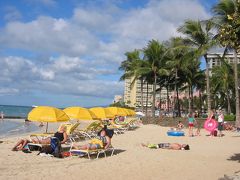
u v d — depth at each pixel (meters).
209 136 23.58
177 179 9.39
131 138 21.52
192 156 13.80
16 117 60.62
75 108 19.50
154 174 10.11
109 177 9.65
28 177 9.36
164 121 37.91
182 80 50.38
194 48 35.28
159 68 45.75
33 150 14.62
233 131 28.72
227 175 9.01
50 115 15.26
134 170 10.70
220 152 15.14
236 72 31.62
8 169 10.64
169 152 14.91
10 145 16.89
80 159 12.84
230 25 10.14
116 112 29.22
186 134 25.28
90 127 21.56
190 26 35.12
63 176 9.63
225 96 72.12
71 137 18.09
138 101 110.56
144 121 41.38
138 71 45.31
